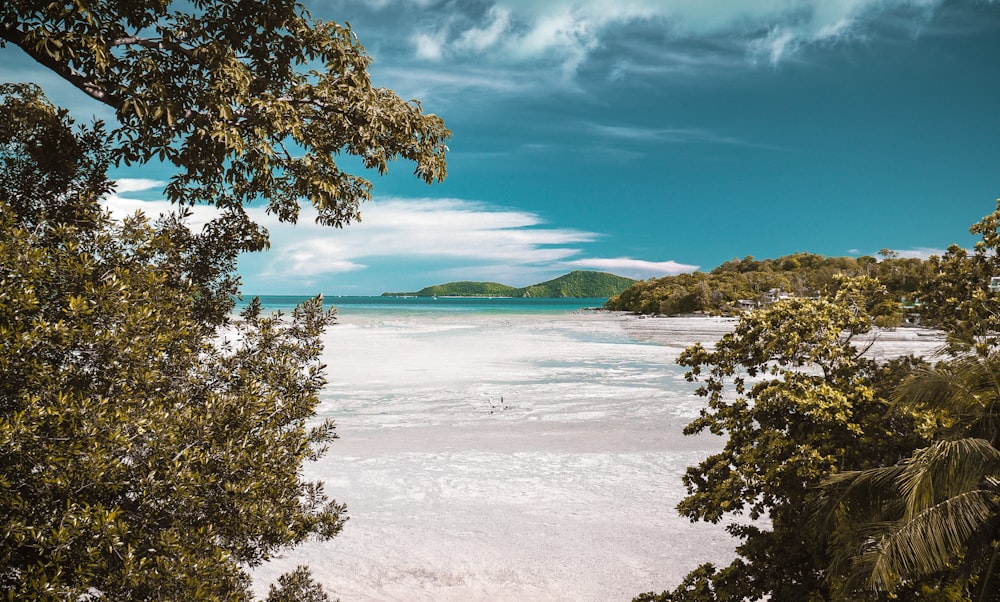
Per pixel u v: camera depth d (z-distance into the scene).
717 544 14.19
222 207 9.09
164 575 4.82
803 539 8.73
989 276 11.46
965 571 6.86
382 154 9.24
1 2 6.55
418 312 153.75
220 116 7.42
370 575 12.68
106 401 4.94
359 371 38.34
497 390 32.03
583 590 12.09
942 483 6.41
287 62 8.84
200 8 8.52
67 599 4.31
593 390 32.12
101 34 6.93
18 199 6.87
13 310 4.89
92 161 7.52
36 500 4.67
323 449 8.02
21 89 7.32
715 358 10.23
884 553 6.49
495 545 14.02
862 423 8.67
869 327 9.76
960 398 7.32
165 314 6.33
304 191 8.80
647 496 17.06
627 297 178.88
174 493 5.09
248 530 6.11
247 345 7.69
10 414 4.73
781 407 9.12
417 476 18.52
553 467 19.44
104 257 6.16
